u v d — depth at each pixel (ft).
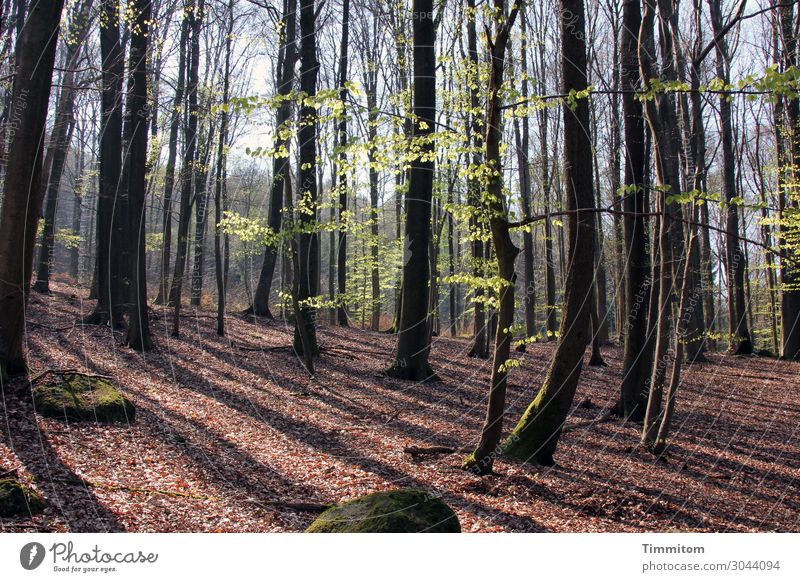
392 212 100.07
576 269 31.73
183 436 28.81
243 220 40.57
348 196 76.59
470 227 36.42
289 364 50.72
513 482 29.04
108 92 52.90
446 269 88.02
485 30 26.71
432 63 45.55
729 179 72.79
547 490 28.66
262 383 43.42
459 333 104.68
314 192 51.06
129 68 46.21
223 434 30.35
